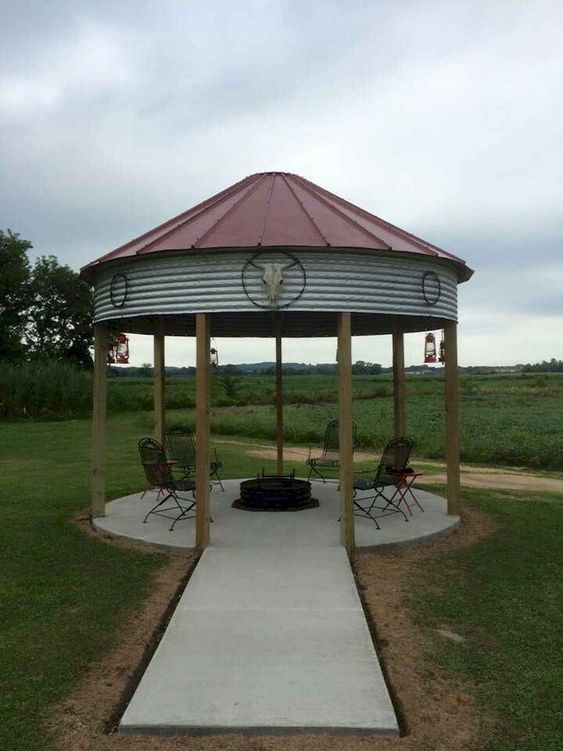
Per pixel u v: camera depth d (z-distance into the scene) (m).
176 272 7.55
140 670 4.60
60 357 51.69
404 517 8.98
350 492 7.38
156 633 5.26
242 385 49.25
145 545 7.80
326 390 50.78
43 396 33.69
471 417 32.00
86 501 10.92
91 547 7.84
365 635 5.03
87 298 55.06
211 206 8.84
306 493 9.71
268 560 6.90
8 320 50.22
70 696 4.22
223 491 11.12
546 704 4.13
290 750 3.58
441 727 3.84
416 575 6.77
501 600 6.06
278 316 11.36
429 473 15.36
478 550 7.78
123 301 8.01
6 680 4.45
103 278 8.48
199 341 7.52
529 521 9.55
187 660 4.61
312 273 7.33
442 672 4.57
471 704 4.12
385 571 6.88
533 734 3.78
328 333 12.85
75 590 6.32
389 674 4.52
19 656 4.84
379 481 8.71
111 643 5.07
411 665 4.67
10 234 49.59
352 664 4.55
